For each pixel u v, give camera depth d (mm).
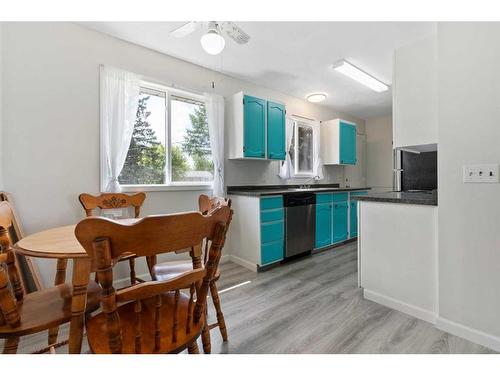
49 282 2029
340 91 3842
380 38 2365
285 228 3072
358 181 5508
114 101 2289
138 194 2197
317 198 3506
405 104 1919
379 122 5496
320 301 2080
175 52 2633
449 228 1594
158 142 2703
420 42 1836
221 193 2998
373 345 1499
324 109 4695
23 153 1913
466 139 1507
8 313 931
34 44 1951
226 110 3197
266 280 2557
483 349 1449
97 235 683
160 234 749
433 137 1774
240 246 3072
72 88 2123
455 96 1542
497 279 1429
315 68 3025
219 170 2986
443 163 1607
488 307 1462
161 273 1509
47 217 2018
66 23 2094
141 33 2289
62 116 2078
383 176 5445
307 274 2727
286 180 4043
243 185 3404
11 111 1859
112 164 2273
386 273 1968
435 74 1764
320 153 4570
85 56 2186
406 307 1854
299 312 1904
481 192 1467
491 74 1411
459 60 1520
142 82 2523
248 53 2654
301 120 4234
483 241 1469
